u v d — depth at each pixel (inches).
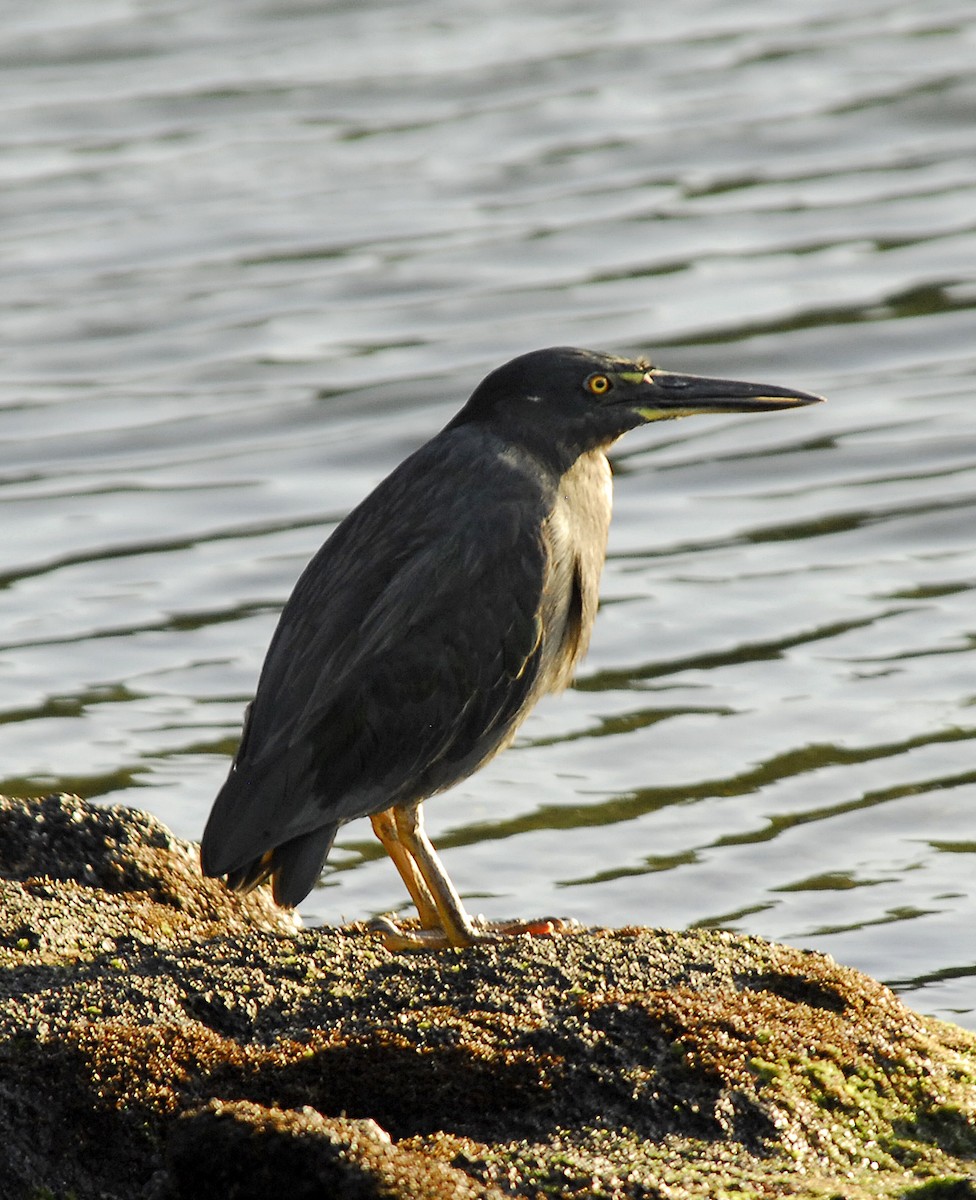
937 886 452.1
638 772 510.3
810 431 692.7
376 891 462.0
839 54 979.3
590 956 313.7
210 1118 247.4
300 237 832.9
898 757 509.0
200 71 987.9
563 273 799.7
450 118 930.1
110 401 725.3
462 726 365.4
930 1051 298.8
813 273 791.1
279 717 352.2
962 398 706.8
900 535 623.5
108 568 619.8
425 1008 293.7
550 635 379.9
